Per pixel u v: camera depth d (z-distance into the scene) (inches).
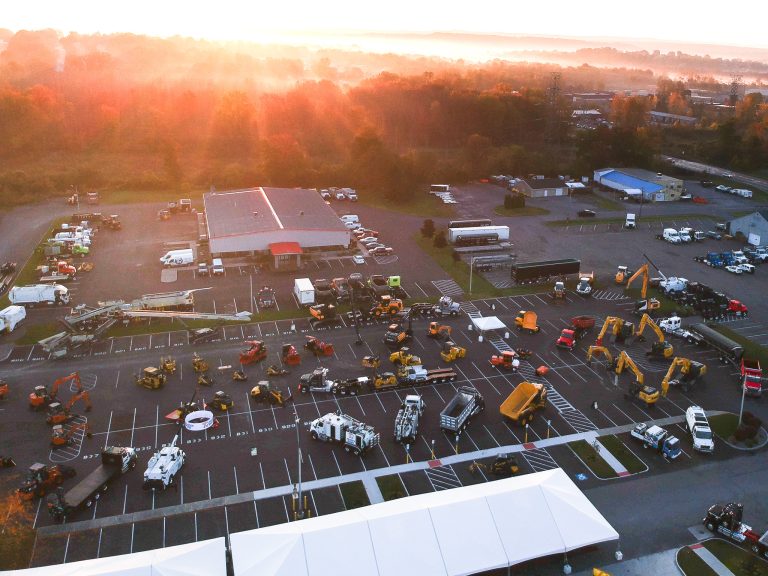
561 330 3489.2
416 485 2201.0
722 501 2158.0
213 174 6914.4
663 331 3454.7
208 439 2460.6
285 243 4544.8
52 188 6378.0
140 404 2696.9
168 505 2096.5
